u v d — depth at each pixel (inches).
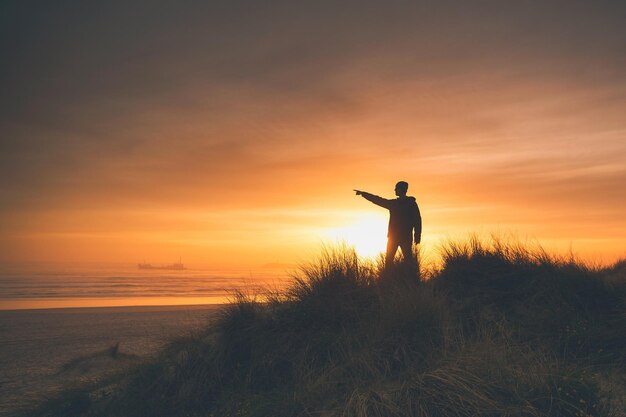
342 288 240.4
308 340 216.7
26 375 333.1
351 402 155.3
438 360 170.2
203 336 250.4
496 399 145.0
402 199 304.0
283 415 165.5
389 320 201.8
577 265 250.2
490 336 183.9
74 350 441.1
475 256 262.4
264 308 244.7
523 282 240.2
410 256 271.6
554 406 139.9
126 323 653.9
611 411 138.5
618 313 207.0
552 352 181.2
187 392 207.6
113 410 211.8
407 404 148.4
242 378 208.5
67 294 2320.4
